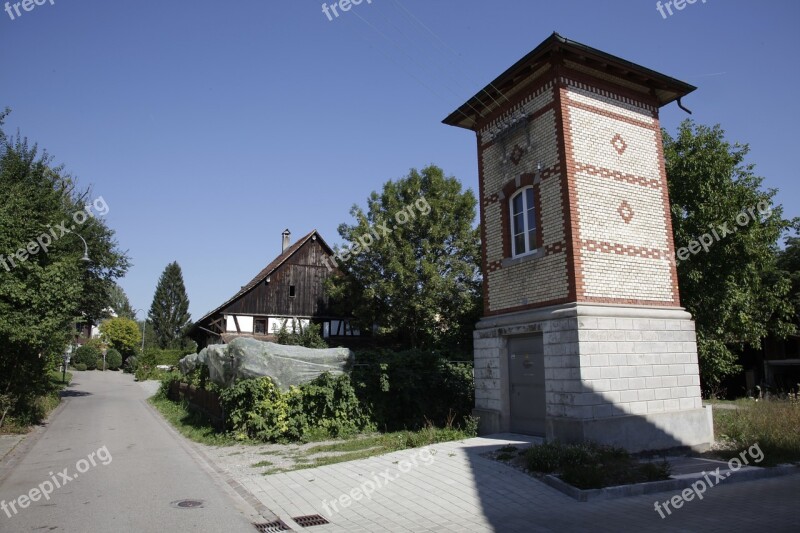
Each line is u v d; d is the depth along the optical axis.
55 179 24.05
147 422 18.67
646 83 13.24
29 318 13.89
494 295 13.57
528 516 7.10
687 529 6.49
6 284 13.52
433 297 27.47
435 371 16.12
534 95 12.80
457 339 28.28
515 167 13.23
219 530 6.71
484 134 14.51
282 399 14.02
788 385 27.33
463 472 9.16
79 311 28.23
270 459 11.48
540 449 9.18
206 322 38.81
